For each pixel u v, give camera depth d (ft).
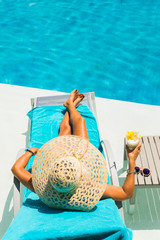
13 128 16.07
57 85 20.68
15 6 26.37
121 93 19.86
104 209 7.22
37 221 6.23
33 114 13.35
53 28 24.34
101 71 21.30
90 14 25.09
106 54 22.31
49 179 6.45
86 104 14.19
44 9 25.91
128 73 21.01
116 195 8.27
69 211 6.81
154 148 12.48
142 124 16.25
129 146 8.34
